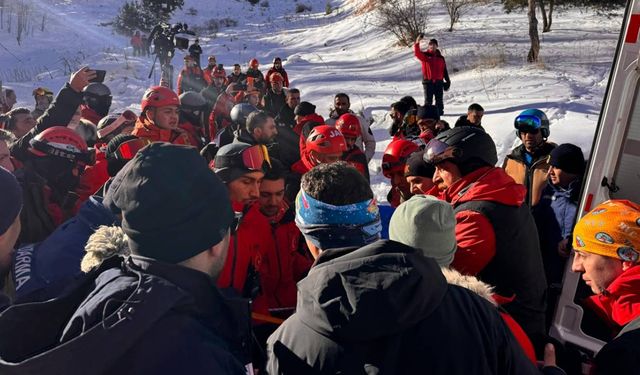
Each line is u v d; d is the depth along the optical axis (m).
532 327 2.35
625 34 2.81
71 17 30.48
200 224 1.27
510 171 4.29
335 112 6.93
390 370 1.23
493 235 2.27
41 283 1.97
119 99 15.43
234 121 4.74
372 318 1.21
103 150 4.01
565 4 21.09
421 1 25.55
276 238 2.58
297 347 1.32
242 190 2.58
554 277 3.55
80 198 3.39
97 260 1.50
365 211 1.64
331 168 1.67
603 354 1.61
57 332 1.24
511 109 10.54
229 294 1.40
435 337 1.25
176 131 4.25
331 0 41.56
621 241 1.95
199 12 40.25
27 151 3.48
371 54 21.00
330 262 1.33
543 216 3.74
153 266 1.24
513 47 16.75
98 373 1.09
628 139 2.90
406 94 14.07
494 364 1.30
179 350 1.14
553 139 8.08
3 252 1.57
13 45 22.88
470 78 14.38
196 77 14.98
